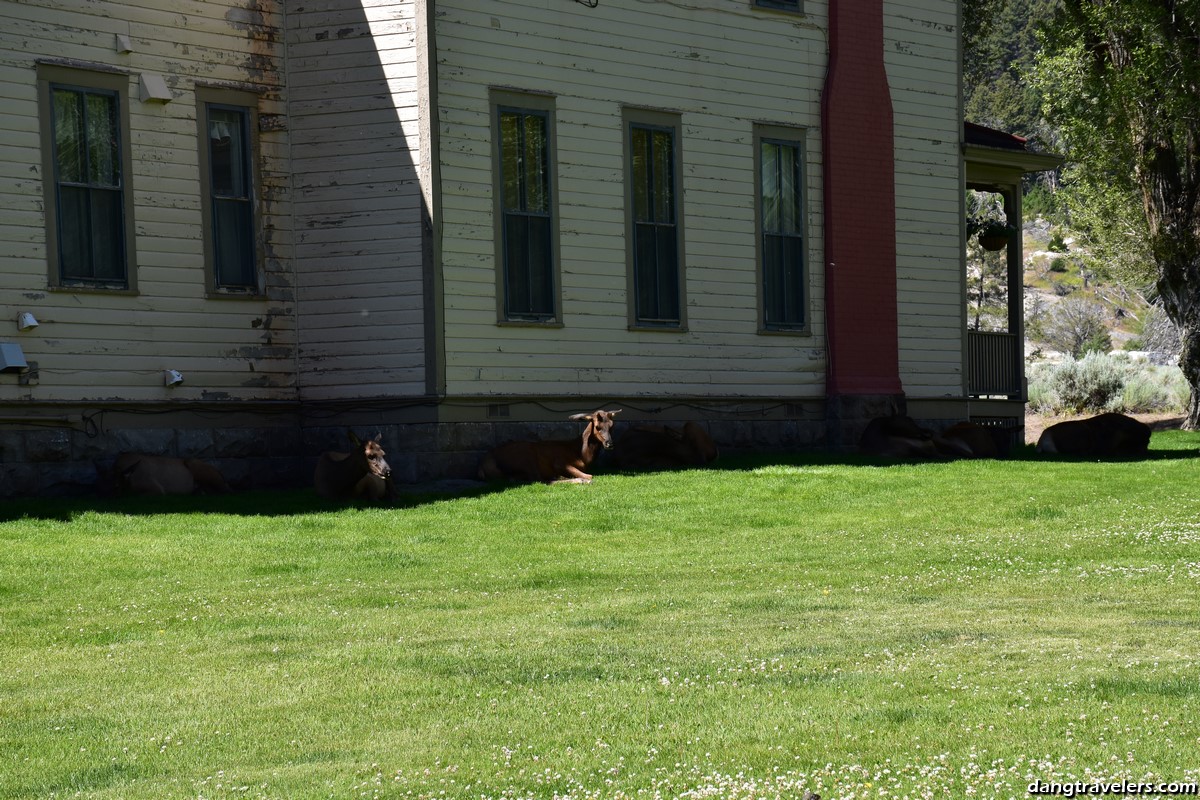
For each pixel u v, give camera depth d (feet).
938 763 22.50
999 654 31.40
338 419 74.23
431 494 66.95
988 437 90.07
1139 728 24.20
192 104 71.36
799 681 29.17
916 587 43.16
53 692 30.40
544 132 78.38
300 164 74.54
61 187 67.15
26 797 22.41
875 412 91.81
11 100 65.46
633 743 24.57
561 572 47.39
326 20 74.13
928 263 96.84
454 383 73.36
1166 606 38.29
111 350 68.03
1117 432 91.09
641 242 82.79
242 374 72.74
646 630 36.11
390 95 73.10
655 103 83.20
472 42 75.10
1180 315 127.44
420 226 72.59
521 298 77.10
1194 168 124.26
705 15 85.61
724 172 86.48
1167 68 117.29
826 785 21.48
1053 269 416.05
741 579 45.60
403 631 36.96
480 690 29.32
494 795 21.71
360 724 26.71
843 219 91.40
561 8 79.00
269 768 23.86
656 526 58.90
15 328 65.10
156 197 69.92
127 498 64.08
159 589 44.70
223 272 72.49
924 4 96.53
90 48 67.92
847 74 91.71
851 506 64.54
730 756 23.40
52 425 65.82
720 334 86.02
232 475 71.92
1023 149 104.47
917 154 96.17
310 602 42.14
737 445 86.79
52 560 49.14
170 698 29.45
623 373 81.35
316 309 74.38
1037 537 54.39
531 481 71.72
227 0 72.64
